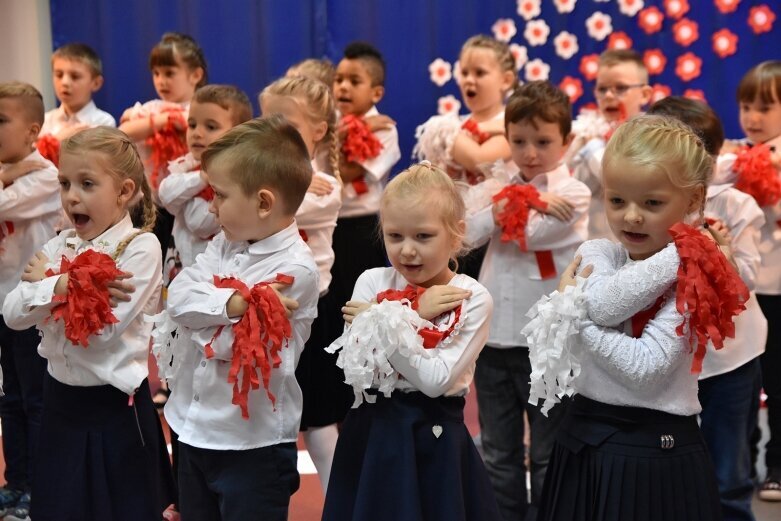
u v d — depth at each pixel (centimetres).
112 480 231
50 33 504
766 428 386
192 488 218
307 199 282
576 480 192
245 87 494
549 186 287
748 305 278
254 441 211
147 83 495
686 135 182
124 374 229
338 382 296
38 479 235
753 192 317
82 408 231
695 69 479
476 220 284
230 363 211
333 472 208
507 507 283
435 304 198
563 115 284
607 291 179
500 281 286
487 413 287
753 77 334
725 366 269
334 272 349
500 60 361
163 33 491
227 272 217
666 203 179
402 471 196
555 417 269
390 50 488
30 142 306
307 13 487
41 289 222
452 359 197
